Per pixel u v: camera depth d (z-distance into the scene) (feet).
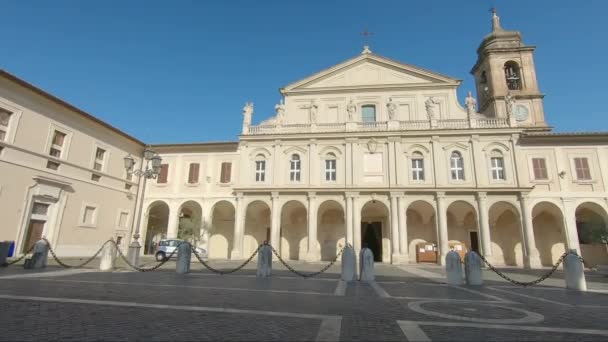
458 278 39.32
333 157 95.25
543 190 85.15
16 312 19.11
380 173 91.71
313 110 100.07
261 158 98.37
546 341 15.51
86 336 14.93
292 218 102.22
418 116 100.58
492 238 94.48
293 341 14.70
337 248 97.96
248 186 95.91
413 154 92.27
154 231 112.98
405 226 85.97
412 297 28.60
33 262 46.75
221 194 98.89
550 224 92.07
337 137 95.20
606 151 85.35
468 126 91.76
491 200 84.79
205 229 95.91
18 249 65.31
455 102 99.81
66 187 76.33
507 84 108.88
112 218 89.51
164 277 40.63
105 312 19.81
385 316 20.39
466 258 40.91
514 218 93.30
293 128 100.01
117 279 37.04
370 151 93.66
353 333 16.25
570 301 28.02
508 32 109.91
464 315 21.18
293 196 92.48
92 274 41.93
